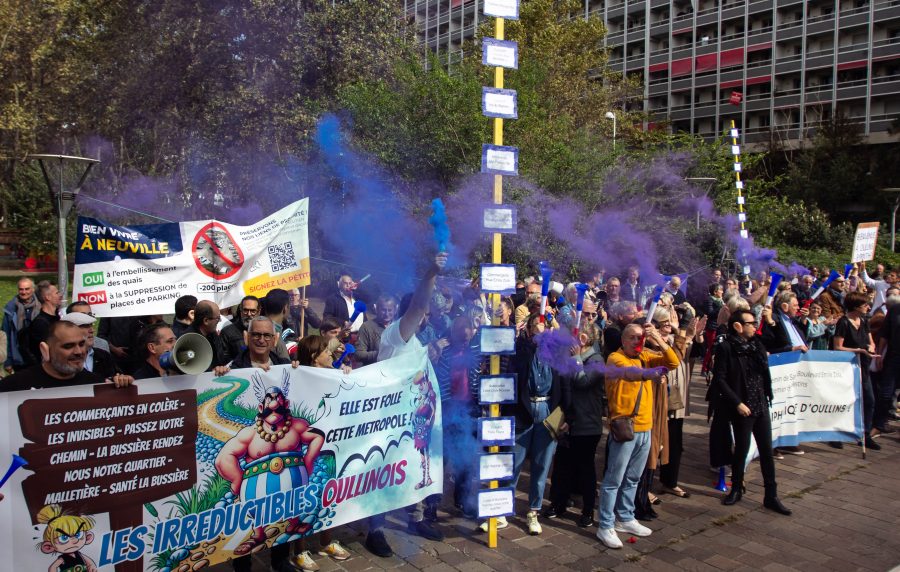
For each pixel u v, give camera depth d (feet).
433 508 16.08
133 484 10.98
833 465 22.00
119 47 64.90
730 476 20.74
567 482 17.24
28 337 19.86
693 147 61.67
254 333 12.74
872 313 34.24
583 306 17.48
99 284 19.86
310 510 13.25
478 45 72.13
